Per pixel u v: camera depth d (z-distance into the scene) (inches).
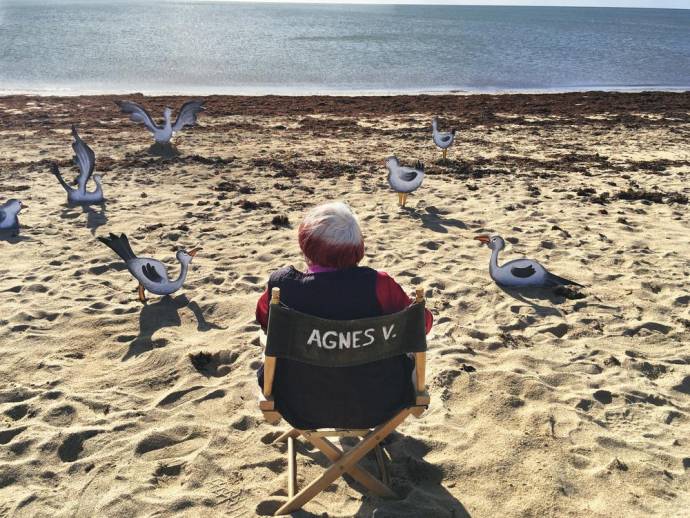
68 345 180.7
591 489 123.3
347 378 104.7
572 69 1483.8
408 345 102.3
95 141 499.5
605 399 157.2
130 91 987.3
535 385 159.8
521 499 120.4
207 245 268.4
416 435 139.0
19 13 3378.4
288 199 341.7
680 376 168.1
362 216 311.4
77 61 1316.4
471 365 171.5
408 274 238.8
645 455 134.3
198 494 121.9
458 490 123.3
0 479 125.1
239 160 436.5
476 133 585.9
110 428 141.6
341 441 138.2
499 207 331.6
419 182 319.0
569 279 235.8
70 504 118.6
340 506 119.3
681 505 118.9
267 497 121.6
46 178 380.2
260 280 231.3
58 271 236.2
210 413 148.8
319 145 507.5
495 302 215.8
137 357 175.2
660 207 338.6
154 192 352.2
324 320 96.7
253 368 168.7
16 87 994.7
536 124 654.5
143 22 2824.8
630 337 191.6
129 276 234.2
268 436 140.0
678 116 728.3
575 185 385.4
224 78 1165.1
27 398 154.3
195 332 190.9
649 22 5570.9
